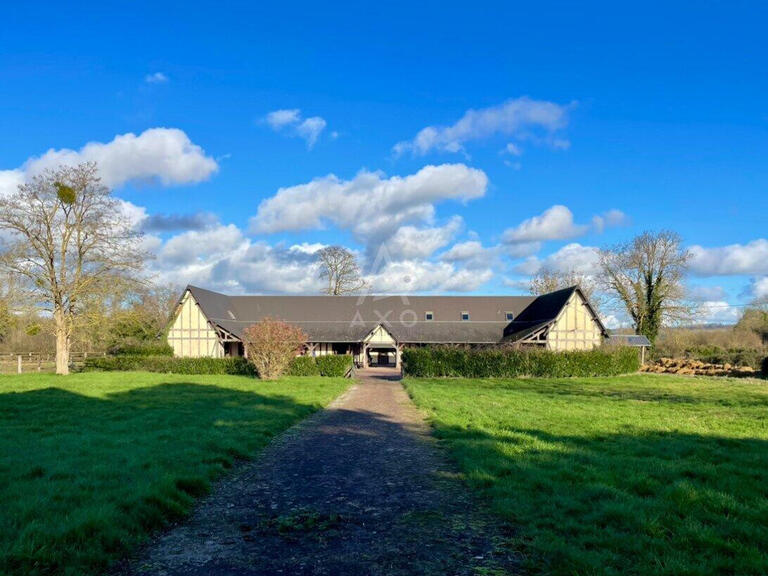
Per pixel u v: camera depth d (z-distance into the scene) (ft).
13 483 22.65
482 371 103.81
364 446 34.14
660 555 16.29
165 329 136.36
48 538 16.47
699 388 81.66
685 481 23.40
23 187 103.81
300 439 36.63
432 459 30.30
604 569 15.33
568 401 59.77
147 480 23.20
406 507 21.76
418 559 16.60
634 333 175.73
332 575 15.49
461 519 20.24
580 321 137.90
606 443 33.12
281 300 162.81
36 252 106.32
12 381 81.76
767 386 85.81
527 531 18.60
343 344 152.25
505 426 39.52
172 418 42.45
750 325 169.78
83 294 109.70
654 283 163.02
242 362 105.09
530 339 134.62
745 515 19.52
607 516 19.58
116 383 78.54
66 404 52.75
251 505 22.18
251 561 16.51
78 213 110.11
